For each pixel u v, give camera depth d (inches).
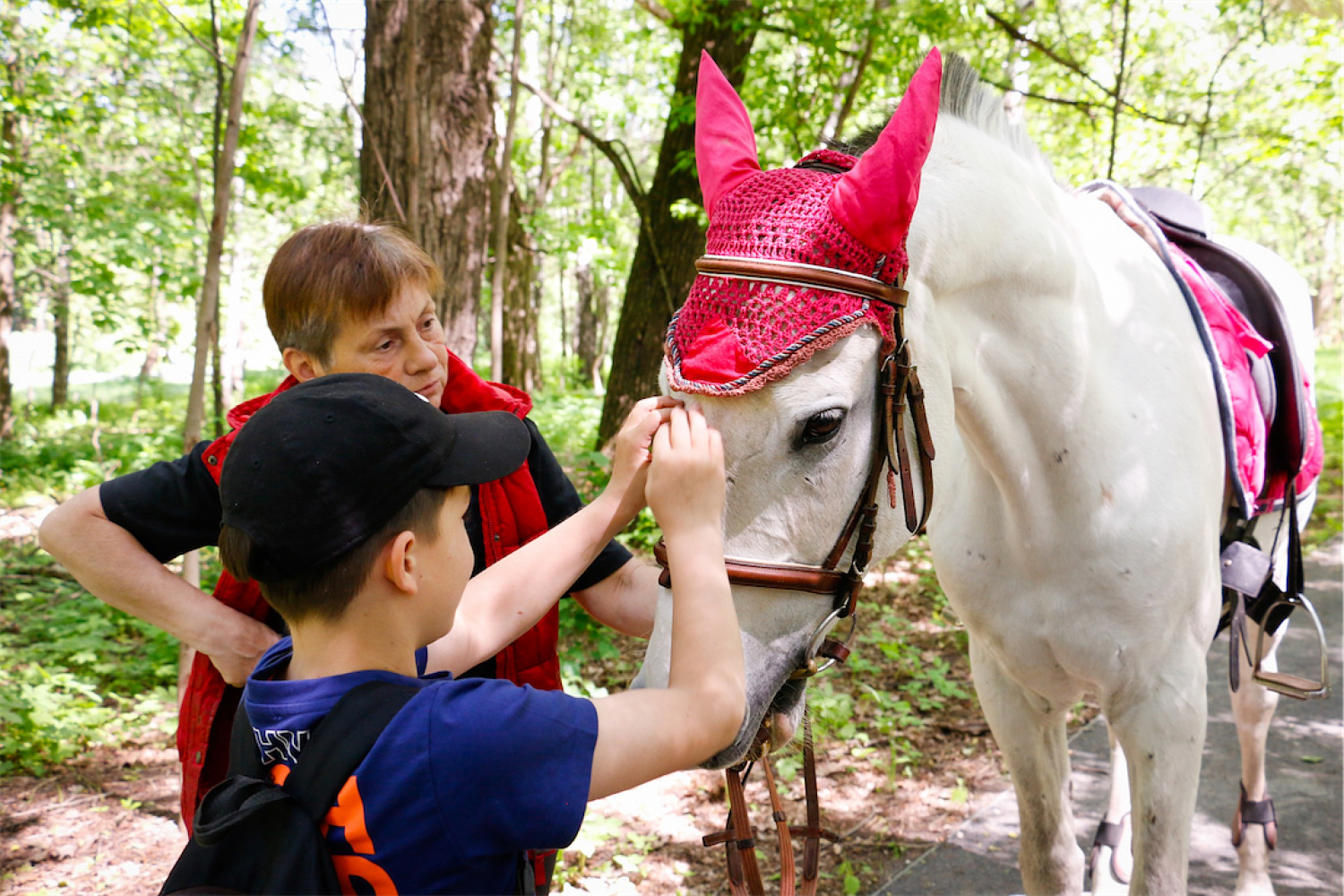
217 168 139.0
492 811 37.8
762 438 50.8
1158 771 75.6
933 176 63.7
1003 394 69.2
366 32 192.2
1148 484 73.2
